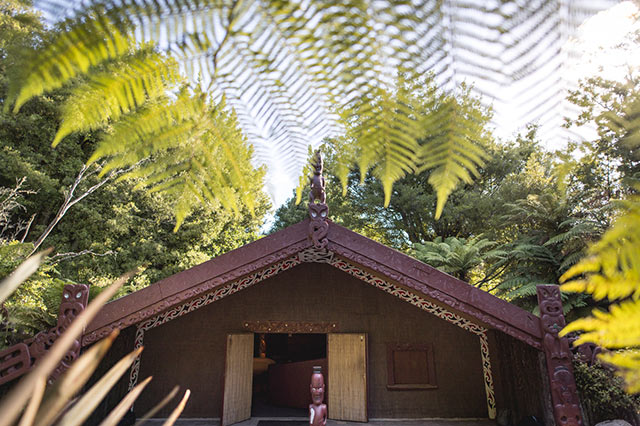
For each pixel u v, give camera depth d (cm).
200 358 792
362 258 596
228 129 62
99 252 1306
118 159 66
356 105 52
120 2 45
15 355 517
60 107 57
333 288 834
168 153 68
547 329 516
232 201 76
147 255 1450
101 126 60
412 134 50
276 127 60
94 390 41
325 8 45
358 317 817
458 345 798
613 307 47
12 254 732
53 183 1177
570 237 702
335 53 48
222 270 584
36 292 745
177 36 49
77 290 536
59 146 1202
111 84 55
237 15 48
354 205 1388
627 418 484
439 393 772
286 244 607
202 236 1555
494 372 758
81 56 47
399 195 1338
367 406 753
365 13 43
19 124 1085
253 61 52
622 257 45
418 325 810
